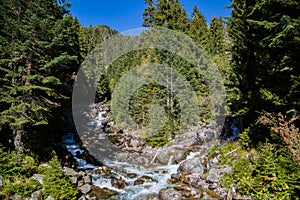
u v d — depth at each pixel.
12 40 9.55
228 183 8.92
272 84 8.75
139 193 9.82
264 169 8.12
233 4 12.23
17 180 8.56
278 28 7.66
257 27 9.22
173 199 8.76
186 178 10.45
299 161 6.69
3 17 8.94
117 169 12.64
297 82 7.07
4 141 10.04
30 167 9.28
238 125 14.03
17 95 9.86
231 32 12.78
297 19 6.86
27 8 9.67
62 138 16.25
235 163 9.76
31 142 11.02
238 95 10.78
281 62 7.55
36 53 9.77
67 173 10.43
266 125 8.98
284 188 7.06
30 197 7.85
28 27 9.32
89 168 12.66
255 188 7.88
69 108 21.16
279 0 7.52
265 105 9.38
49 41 10.04
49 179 8.33
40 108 9.30
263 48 8.86
